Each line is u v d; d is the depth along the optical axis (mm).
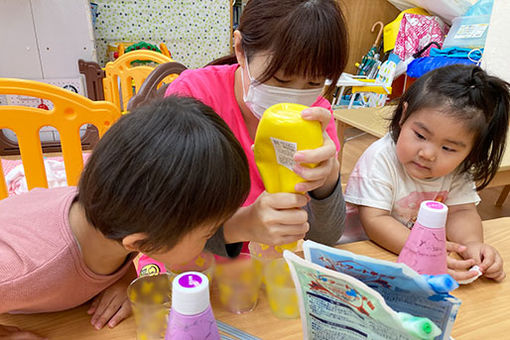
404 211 1084
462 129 850
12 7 2600
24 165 1133
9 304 564
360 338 484
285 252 468
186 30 3598
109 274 657
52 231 588
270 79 754
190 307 393
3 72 2754
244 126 941
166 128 463
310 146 516
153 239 471
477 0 3072
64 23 2723
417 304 458
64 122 1142
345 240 1129
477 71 899
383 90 3213
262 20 720
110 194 459
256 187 960
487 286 738
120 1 3301
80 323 610
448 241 955
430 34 3205
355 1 3537
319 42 662
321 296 486
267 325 610
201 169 450
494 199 2619
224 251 704
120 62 2580
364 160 1101
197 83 932
